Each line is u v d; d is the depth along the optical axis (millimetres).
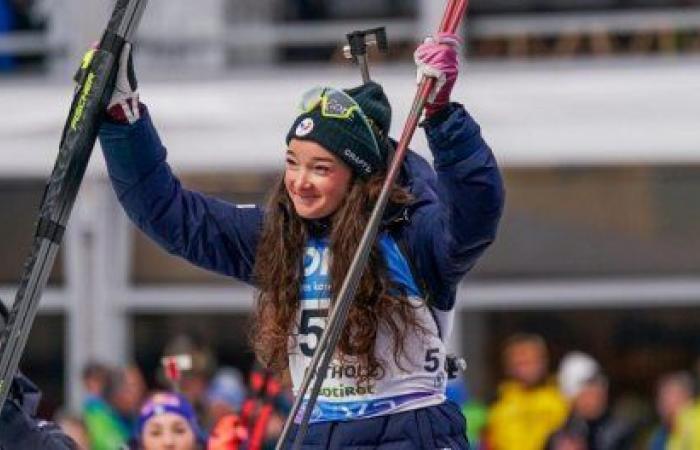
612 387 26031
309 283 9523
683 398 23266
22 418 9906
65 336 26516
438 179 9266
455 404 9734
